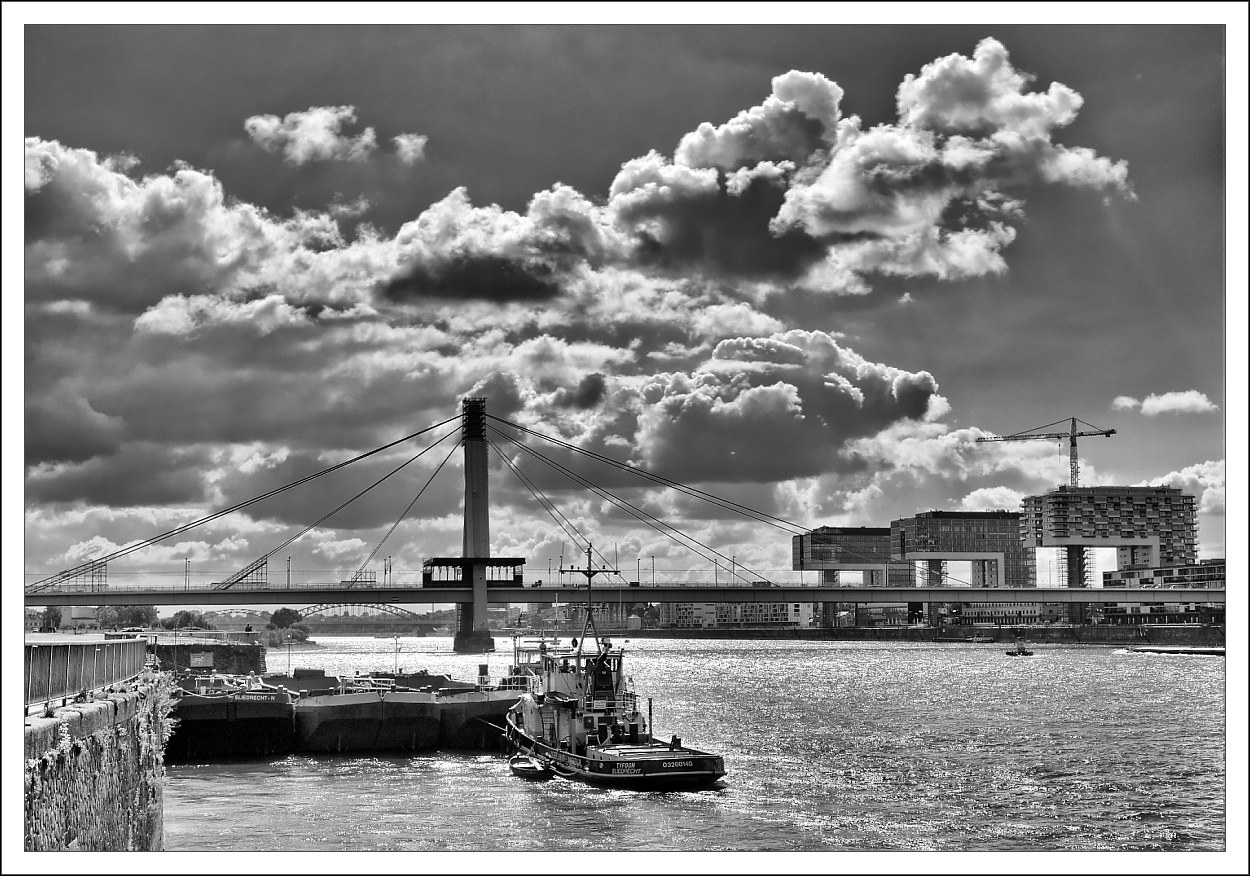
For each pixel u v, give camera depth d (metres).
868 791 80.69
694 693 182.25
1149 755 100.94
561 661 90.94
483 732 102.88
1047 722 131.12
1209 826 70.69
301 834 66.88
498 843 64.44
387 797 78.19
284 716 98.75
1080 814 73.88
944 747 107.12
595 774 81.00
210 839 65.62
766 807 74.38
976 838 66.94
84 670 40.34
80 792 34.00
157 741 54.38
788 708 152.12
